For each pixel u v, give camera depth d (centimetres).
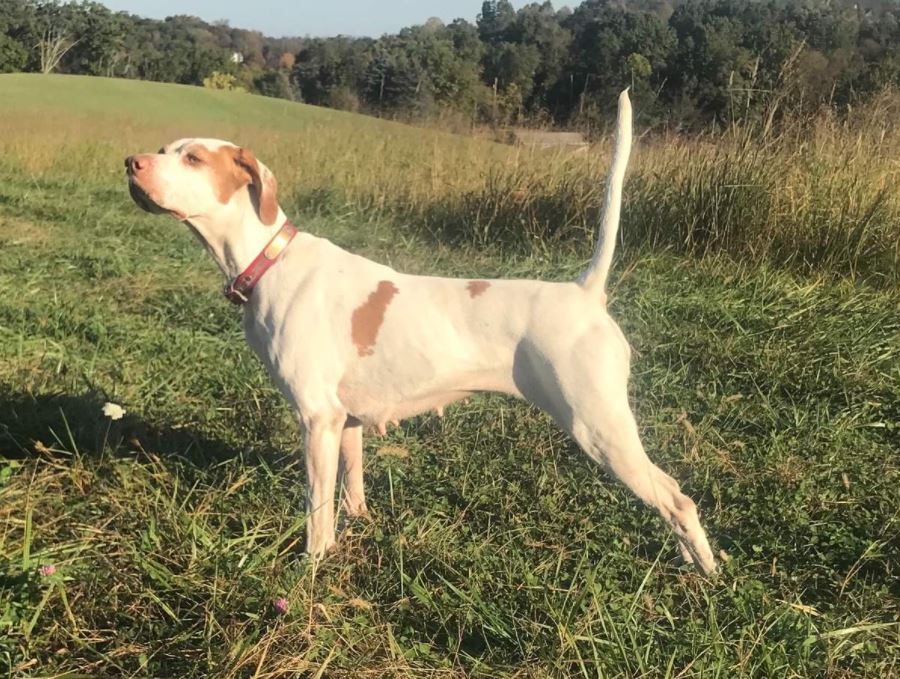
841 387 239
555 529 175
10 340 258
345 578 151
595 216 381
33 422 200
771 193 344
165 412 220
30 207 536
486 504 184
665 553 168
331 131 707
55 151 789
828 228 334
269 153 686
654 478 150
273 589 139
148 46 3903
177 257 407
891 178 340
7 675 119
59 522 162
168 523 158
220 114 1702
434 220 442
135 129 1002
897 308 299
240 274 159
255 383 241
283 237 159
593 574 145
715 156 363
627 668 126
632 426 148
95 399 215
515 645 137
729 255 345
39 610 128
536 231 393
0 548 142
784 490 190
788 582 157
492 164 454
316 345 154
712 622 132
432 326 153
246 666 125
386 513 179
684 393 240
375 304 154
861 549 167
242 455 194
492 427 220
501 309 151
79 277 357
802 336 269
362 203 502
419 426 224
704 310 293
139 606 138
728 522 180
